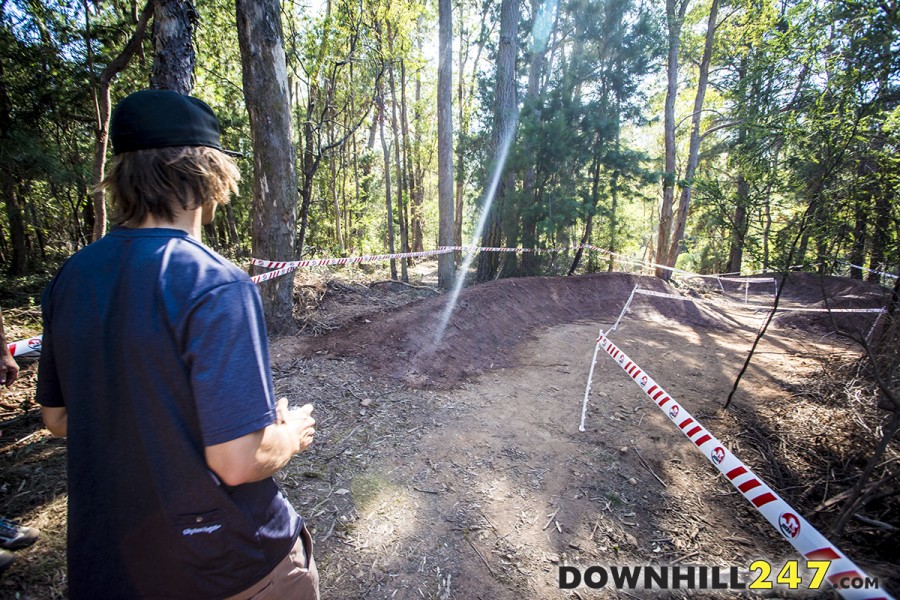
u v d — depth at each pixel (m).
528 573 2.42
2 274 9.63
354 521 2.69
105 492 0.85
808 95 3.72
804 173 3.91
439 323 6.46
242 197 13.73
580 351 7.10
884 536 2.56
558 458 3.65
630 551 2.65
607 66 10.70
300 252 9.26
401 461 3.38
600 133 10.65
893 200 3.42
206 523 0.85
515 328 7.94
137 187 0.87
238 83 11.51
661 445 3.99
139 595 0.87
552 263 12.45
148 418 0.81
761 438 4.16
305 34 8.79
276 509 1.03
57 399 0.96
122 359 0.80
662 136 23.92
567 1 10.54
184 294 0.80
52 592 1.98
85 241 12.27
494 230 11.86
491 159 11.20
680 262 22.58
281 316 5.52
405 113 15.98
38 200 11.45
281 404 1.09
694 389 5.57
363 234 18.11
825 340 8.33
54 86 8.56
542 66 14.65
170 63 4.14
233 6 9.02
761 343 8.67
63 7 8.01
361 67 11.16
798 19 3.71
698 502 3.20
